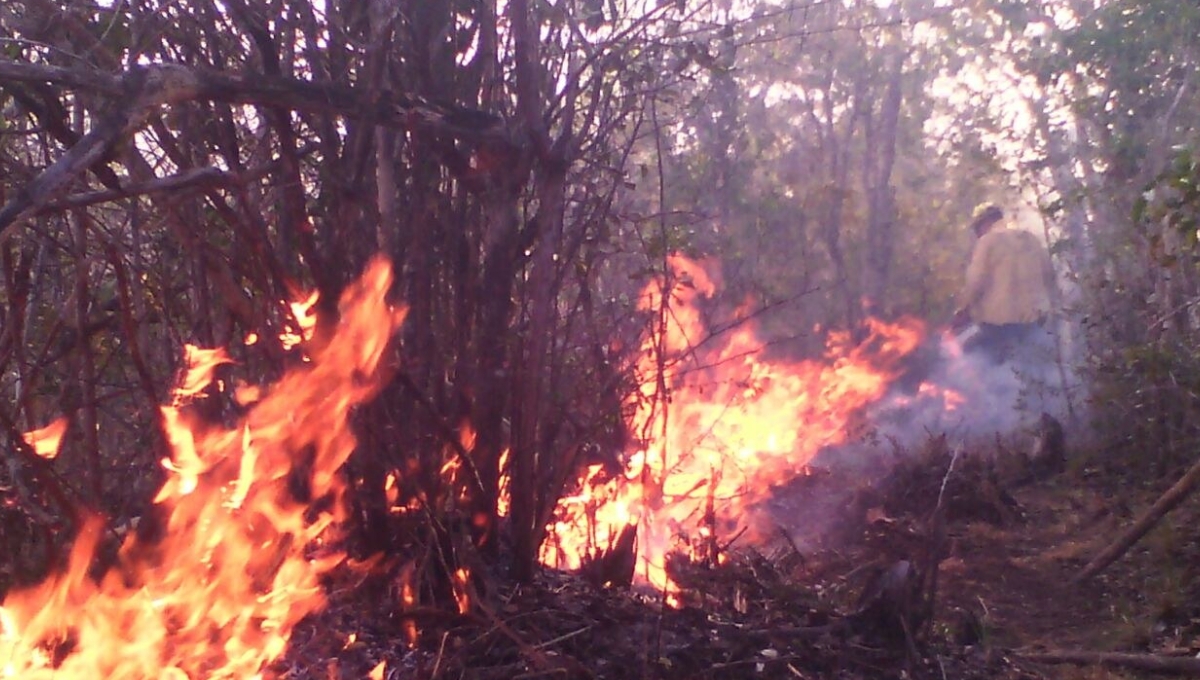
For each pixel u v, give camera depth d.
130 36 3.60
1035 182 11.80
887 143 14.51
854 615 4.48
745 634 4.24
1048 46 10.60
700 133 10.75
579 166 5.04
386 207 4.02
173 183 3.28
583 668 3.82
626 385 4.86
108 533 3.92
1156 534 6.15
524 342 4.38
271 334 3.95
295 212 3.79
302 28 3.89
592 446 4.87
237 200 3.92
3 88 3.27
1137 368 7.66
